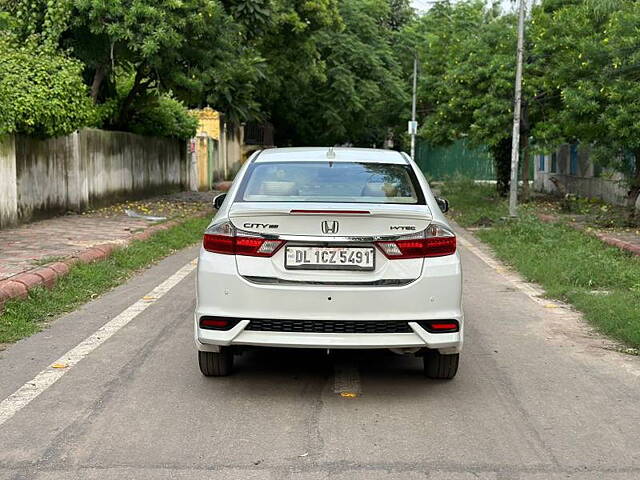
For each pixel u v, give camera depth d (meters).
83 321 7.19
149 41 15.84
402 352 5.22
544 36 19.23
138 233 12.95
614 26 13.83
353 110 37.84
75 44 17.39
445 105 22.06
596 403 5.01
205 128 32.78
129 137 20.47
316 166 5.78
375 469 3.89
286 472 3.84
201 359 5.38
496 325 7.30
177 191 25.97
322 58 36.75
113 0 15.73
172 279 9.58
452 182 32.47
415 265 4.88
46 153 15.09
